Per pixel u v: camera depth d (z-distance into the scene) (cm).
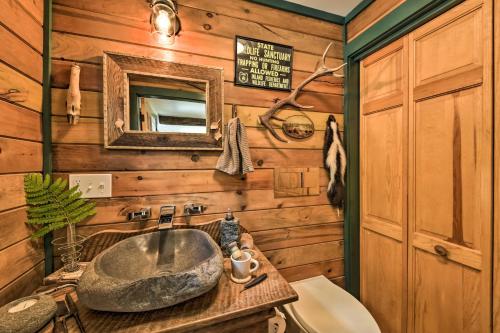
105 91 97
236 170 111
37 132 85
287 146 131
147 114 104
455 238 92
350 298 116
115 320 59
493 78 79
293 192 133
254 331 68
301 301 113
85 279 61
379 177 129
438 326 99
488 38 80
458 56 90
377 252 131
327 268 141
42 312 55
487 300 81
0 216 66
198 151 113
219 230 112
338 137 138
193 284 61
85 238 92
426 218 104
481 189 83
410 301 112
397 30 111
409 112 111
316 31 136
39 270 85
